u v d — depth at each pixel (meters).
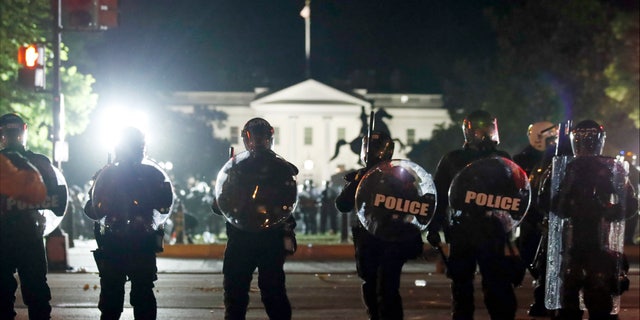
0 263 11.16
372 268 12.20
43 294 11.38
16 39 36.03
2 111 37.06
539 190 11.77
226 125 123.12
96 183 11.33
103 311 11.41
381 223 11.70
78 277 23.11
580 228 11.28
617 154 30.02
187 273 24.84
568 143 13.16
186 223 35.22
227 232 11.68
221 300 18.22
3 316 11.27
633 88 51.69
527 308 17.27
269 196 11.19
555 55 65.25
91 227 41.97
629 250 31.31
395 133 126.94
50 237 24.97
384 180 11.70
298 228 47.41
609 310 11.34
